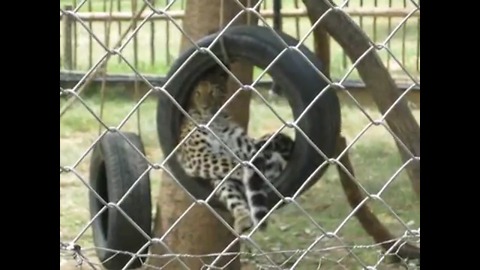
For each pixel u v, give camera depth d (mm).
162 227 8734
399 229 13188
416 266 9633
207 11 8148
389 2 19438
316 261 9953
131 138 7344
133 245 6836
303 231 13250
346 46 8258
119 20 19453
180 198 8594
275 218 13688
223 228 8508
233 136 8023
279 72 6305
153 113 18453
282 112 17984
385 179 15727
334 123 6367
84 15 19656
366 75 8328
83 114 18500
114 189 6836
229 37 6480
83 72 19484
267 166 7488
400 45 20000
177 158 7148
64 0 18391
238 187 7754
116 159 6996
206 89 7957
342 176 9898
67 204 13906
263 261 8828
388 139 17797
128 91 19484
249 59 6469
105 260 6539
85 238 12508
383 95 8367
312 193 14938
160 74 19969
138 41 21438
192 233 8539
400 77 18297
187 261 8523
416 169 8398
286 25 20391
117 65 20422
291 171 6500
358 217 10211
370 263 10039
